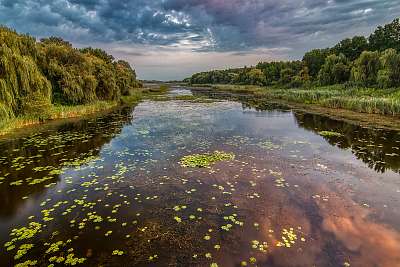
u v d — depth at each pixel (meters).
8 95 21.69
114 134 19.70
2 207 8.84
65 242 6.92
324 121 24.03
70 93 31.14
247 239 6.92
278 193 9.51
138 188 10.13
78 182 10.78
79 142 17.33
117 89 42.72
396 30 63.75
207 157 13.52
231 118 26.73
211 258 6.24
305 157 13.48
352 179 10.68
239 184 10.32
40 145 16.62
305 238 6.91
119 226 7.64
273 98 49.41
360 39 68.31
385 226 7.41
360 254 6.29
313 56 72.06
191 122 24.53
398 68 37.34
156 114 30.42
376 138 17.30
